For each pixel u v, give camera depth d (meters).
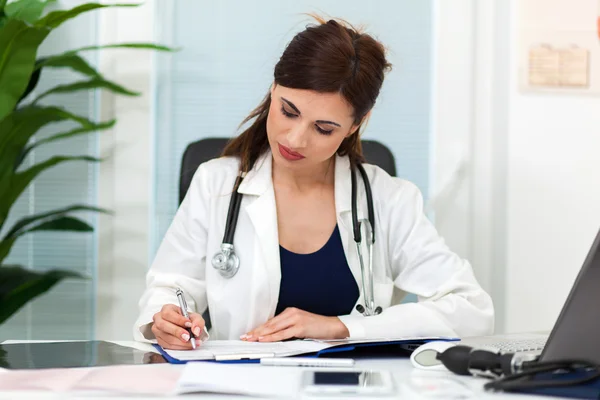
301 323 1.29
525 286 2.40
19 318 2.34
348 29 1.43
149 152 2.35
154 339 1.30
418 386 0.86
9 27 1.70
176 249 1.57
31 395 0.81
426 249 1.59
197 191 1.62
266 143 1.63
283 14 2.39
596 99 2.40
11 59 1.77
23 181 2.02
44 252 2.34
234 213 1.53
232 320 1.50
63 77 2.30
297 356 1.10
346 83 1.36
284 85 1.37
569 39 2.39
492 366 0.92
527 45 2.38
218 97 2.38
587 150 2.40
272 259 1.51
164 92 2.37
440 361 0.99
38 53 2.30
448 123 2.47
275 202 1.57
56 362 1.04
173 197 2.37
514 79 2.38
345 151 1.65
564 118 2.39
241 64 2.38
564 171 2.40
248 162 1.61
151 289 1.49
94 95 2.32
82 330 2.36
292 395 0.81
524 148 2.39
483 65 2.48
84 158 2.08
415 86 2.46
